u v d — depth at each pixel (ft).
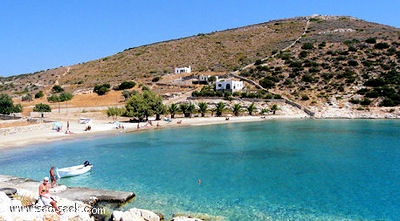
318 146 200.95
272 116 377.09
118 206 101.55
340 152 181.06
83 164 156.76
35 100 545.03
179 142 227.20
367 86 424.87
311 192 113.50
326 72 479.00
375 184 121.08
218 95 438.40
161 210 98.17
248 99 420.36
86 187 123.85
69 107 435.94
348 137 236.02
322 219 90.53
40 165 163.12
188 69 618.85
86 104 465.88
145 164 161.27
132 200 107.45
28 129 269.03
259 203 103.55
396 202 102.27
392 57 494.59
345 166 148.97
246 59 625.00
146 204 103.50
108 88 545.44
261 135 251.80
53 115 379.55
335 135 247.09
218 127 306.76
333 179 128.67
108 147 211.82
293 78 476.95
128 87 537.65
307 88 445.37
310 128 290.56
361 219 90.33
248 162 160.86
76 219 80.48
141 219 84.84
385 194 109.81
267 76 492.54
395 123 319.06
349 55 524.11
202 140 233.55
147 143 225.56
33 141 233.76
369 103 390.01
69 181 132.98
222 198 108.78
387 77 434.71
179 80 556.92
